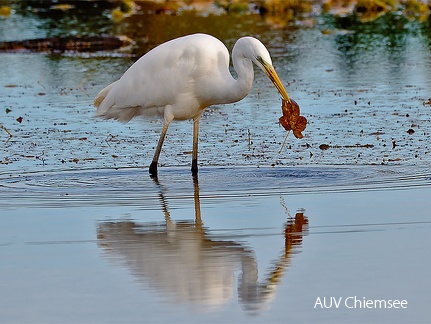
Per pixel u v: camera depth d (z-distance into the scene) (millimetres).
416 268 9375
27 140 16688
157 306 8562
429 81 21828
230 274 9344
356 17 33375
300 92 20969
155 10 35375
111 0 38188
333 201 12117
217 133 17094
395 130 16797
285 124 13625
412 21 32031
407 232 10602
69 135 17109
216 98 14227
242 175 13844
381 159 14609
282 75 23250
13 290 8984
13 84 22422
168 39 28500
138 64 14719
